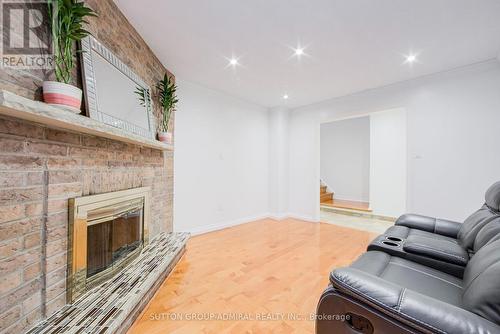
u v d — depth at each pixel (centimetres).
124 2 160
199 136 328
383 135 449
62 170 121
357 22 180
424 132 283
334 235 329
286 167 453
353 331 83
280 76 289
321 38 203
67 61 114
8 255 96
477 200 249
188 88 310
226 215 371
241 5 162
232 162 380
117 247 173
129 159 185
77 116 110
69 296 125
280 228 368
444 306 71
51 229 115
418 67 259
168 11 169
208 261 233
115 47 164
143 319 144
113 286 145
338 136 645
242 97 380
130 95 181
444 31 191
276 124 441
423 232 196
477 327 62
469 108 253
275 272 209
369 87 326
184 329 136
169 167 271
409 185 295
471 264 109
